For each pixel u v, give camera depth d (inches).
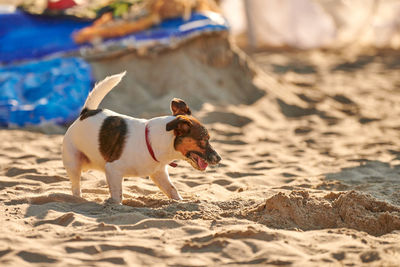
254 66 682.8
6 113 512.4
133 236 216.5
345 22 1299.2
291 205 249.4
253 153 440.5
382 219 237.3
